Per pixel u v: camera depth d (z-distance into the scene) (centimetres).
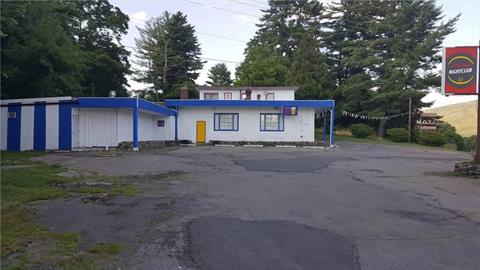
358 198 1034
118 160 1748
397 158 2223
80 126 2311
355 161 1948
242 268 562
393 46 4678
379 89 4744
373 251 641
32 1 2170
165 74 6194
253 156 2053
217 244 656
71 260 572
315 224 788
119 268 552
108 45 4728
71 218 776
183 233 708
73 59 2608
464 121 8206
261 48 5694
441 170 1664
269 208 903
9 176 1199
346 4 5762
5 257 576
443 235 736
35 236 666
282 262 586
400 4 4828
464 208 950
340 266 576
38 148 2259
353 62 4941
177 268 558
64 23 3275
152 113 2862
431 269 573
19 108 2280
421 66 4528
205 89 4072
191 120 3434
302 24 6144
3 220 748
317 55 5247
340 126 5334
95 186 1104
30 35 2236
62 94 2847
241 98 4072
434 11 4488
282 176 1367
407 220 833
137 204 901
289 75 5044
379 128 4822
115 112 2353
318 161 1867
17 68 2280
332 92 5159
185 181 1224
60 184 1128
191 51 6394
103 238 669
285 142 3303
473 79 1616
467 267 583
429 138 4000
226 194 1042
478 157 1541
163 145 2983
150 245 644
